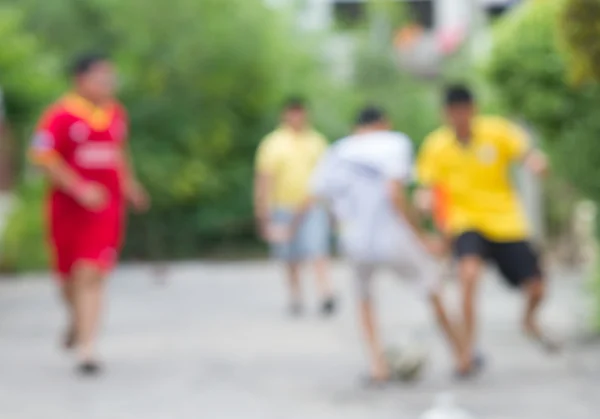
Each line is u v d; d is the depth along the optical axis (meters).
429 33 64.44
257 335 24.09
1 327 25.95
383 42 54.16
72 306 21.41
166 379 19.02
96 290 20.19
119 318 27.31
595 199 21.41
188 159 48.12
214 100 48.44
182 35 47.78
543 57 20.92
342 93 52.41
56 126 20.27
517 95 21.36
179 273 40.66
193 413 16.25
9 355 21.77
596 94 20.62
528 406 16.23
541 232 38.19
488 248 19.59
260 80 48.72
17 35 42.06
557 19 13.95
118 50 49.38
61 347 22.73
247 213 49.19
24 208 41.81
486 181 19.47
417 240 18.66
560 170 21.55
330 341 23.06
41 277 39.97
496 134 19.44
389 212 18.59
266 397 17.34
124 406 16.83
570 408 16.03
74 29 50.44
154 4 47.50
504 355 20.55
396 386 18.05
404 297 30.55
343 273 39.22
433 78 53.41
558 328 23.34
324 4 60.06
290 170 28.45
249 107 49.06
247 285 35.34
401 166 18.61
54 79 42.66
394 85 53.53
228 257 48.97
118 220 20.81
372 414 16.03
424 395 17.30
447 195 19.59
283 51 49.66
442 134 19.69
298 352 21.72
